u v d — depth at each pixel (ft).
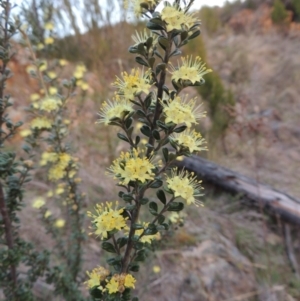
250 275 10.32
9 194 5.82
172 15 3.38
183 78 3.54
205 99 16.75
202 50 18.54
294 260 11.28
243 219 12.38
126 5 3.70
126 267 3.83
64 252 7.52
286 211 12.18
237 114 13.98
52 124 6.56
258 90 22.20
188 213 11.59
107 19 15.71
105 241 3.79
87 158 12.39
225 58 26.03
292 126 18.78
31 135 6.63
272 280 10.37
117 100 3.73
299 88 22.53
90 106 14.16
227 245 11.06
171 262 9.91
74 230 7.25
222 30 33.01
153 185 3.63
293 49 26.73
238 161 15.88
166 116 3.52
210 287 9.66
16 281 5.99
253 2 35.09
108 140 12.44
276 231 12.26
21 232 9.34
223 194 13.42
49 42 9.90
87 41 15.87
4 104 5.42
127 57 16.75
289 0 32.86
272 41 28.63
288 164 16.11
